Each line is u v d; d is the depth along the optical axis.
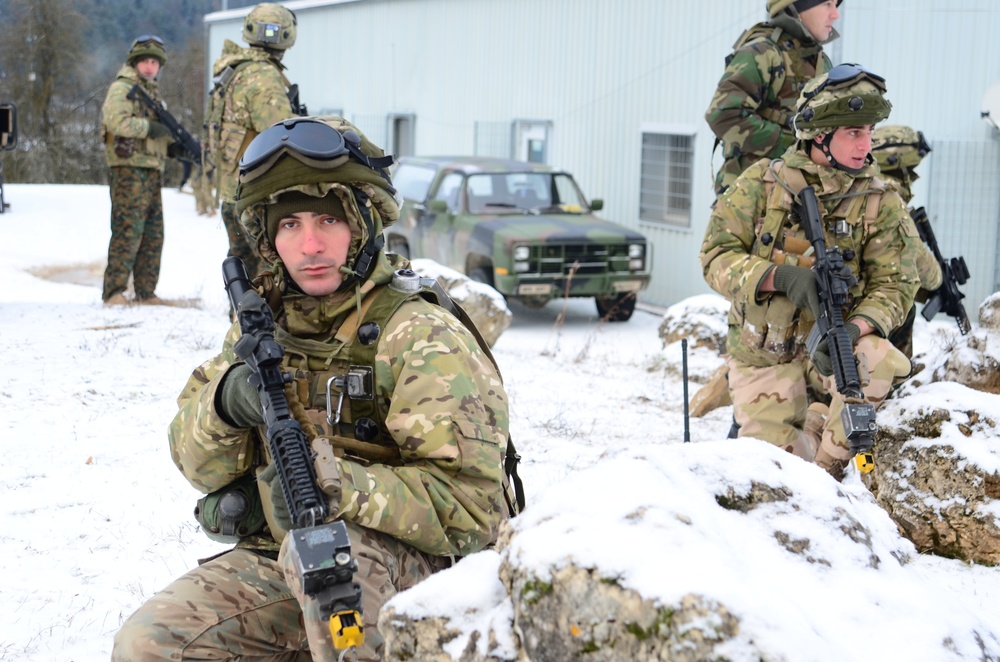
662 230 14.33
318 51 23.42
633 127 14.76
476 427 2.28
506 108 17.39
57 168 41.69
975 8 11.87
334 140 2.34
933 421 4.37
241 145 7.53
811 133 4.39
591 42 15.49
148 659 2.21
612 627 1.49
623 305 13.24
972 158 12.02
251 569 2.40
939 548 4.28
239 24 26.86
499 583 1.79
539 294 12.35
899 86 11.96
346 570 1.87
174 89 45.53
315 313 2.39
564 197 13.83
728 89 6.08
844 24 11.82
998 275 12.05
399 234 14.45
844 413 3.91
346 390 2.32
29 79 41.00
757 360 4.64
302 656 2.43
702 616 1.46
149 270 10.62
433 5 19.16
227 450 2.38
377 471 2.19
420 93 19.75
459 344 2.34
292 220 2.36
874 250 4.46
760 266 4.40
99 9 43.88
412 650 1.77
